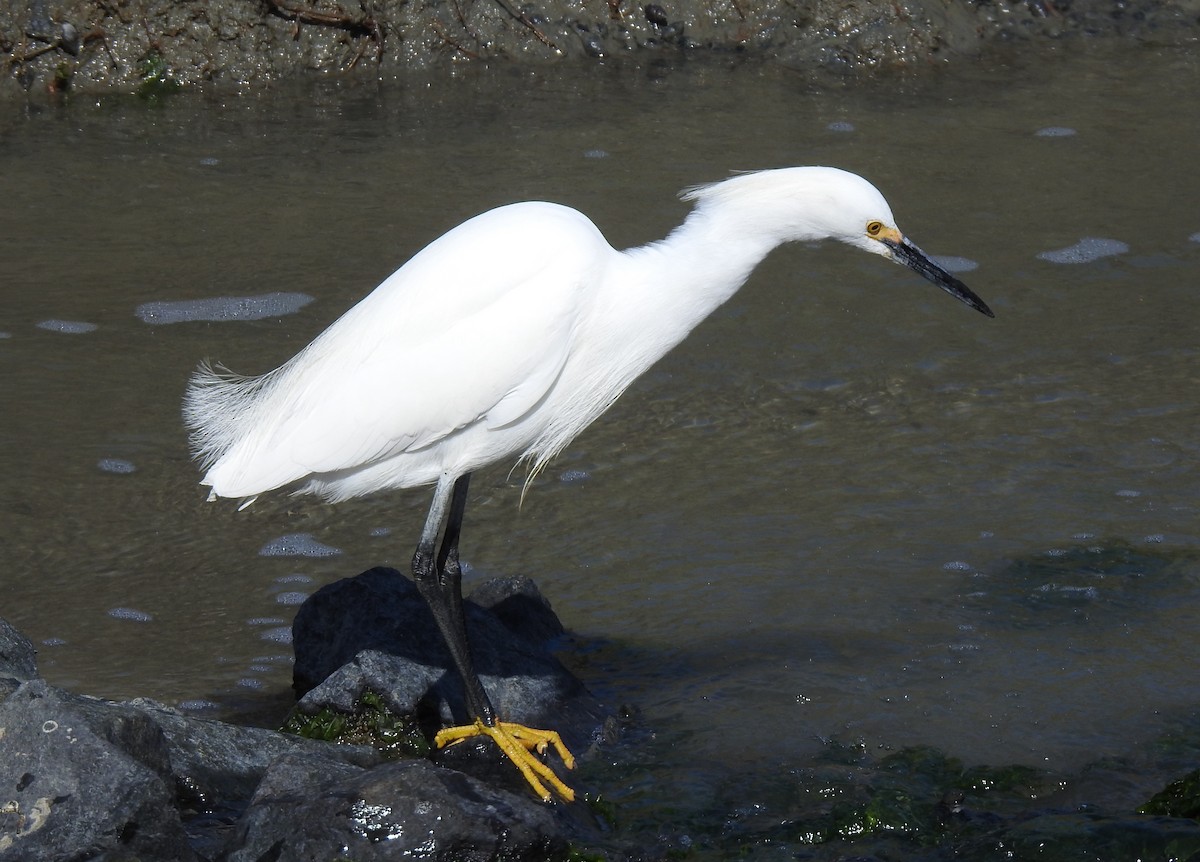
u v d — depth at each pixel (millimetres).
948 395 12242
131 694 8359
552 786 7566
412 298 7648
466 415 7688
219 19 18500
